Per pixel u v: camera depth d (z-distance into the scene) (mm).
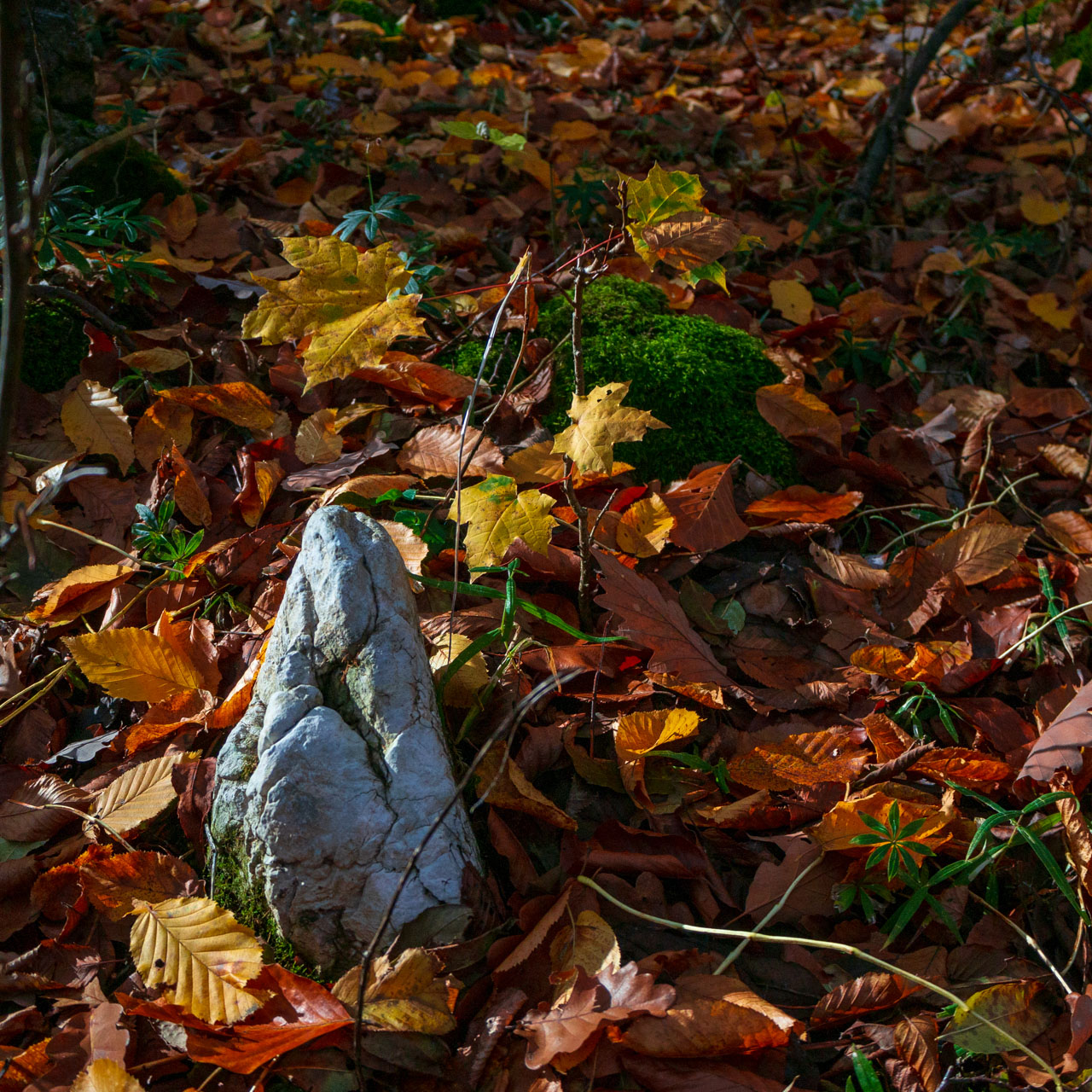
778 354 3008
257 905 1577
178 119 3873
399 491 2281
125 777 1831
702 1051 1488
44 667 2127
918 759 1896
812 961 1702
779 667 2193
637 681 2049
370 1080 1468
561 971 1585
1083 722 1879
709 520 2338
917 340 3434
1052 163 4473
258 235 3215
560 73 5016
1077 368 3344
